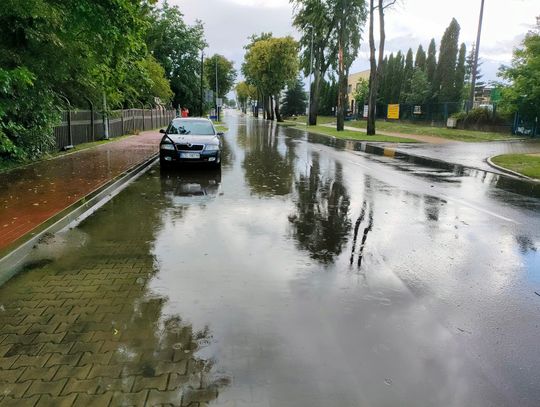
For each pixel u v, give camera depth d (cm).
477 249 625
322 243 637
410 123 4791
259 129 4272
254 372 318
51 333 371
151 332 373
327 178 1261
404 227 736
